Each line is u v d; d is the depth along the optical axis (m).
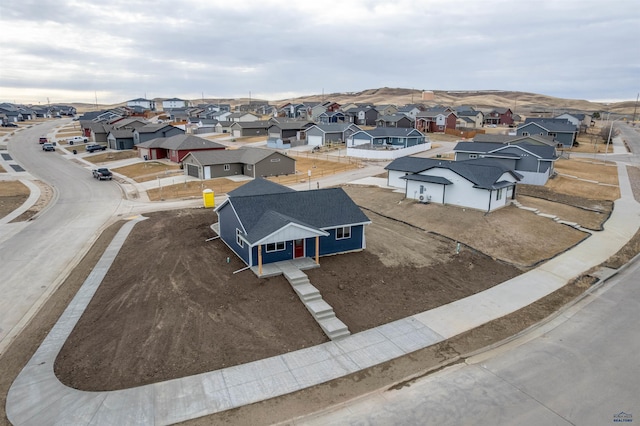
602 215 34.22
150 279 20.88
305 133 82.81
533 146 45.72
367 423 12.41
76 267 23.59
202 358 15.26
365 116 112.06
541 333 17.50
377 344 16.47
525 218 32.28
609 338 17.03
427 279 22.08
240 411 12.80
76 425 12.16
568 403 13.21
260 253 20.73
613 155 67.88
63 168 60.31
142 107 173.75
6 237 29.22
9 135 97.19
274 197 24.62
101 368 14.67
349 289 20.44
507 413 12.78
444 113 100.56
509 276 23.03
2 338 16.77
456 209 33.97
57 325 17.44
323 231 22.00
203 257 23.55
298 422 12.45
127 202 40.19
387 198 38.25
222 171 51.97
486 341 16.78
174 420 12.38
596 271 23.69
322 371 14.77
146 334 16.50
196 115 142.75
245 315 17.89
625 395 13.58
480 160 39.88
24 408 12.83
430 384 14.19
